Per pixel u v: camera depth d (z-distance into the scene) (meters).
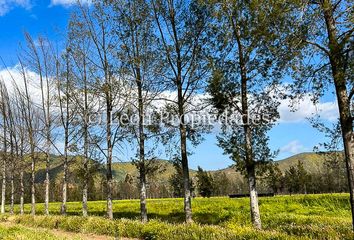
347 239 11.23
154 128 20.81
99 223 19.12
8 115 35.59
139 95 21.56
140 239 15.89
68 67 26.56
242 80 17.73
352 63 11.55
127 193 80.81
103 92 22.69
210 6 16.88
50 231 19.09
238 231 13.38
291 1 12.12
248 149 17.70
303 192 66.75
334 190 59.84
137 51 21.27
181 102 20.20
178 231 14.74
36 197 71.50
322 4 12.07
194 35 19.58
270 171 18.08
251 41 15.40
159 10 20.23
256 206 17.31
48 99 29.42
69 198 72.62
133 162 21.75
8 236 15.48
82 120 25.69
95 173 26.17
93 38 23.09
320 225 14.77
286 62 13.41
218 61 18.33
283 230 14.12
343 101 12.02
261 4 12.97
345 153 11.95
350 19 11.56
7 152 36.75
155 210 33.69
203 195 68.50
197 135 20.27
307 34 12.52
